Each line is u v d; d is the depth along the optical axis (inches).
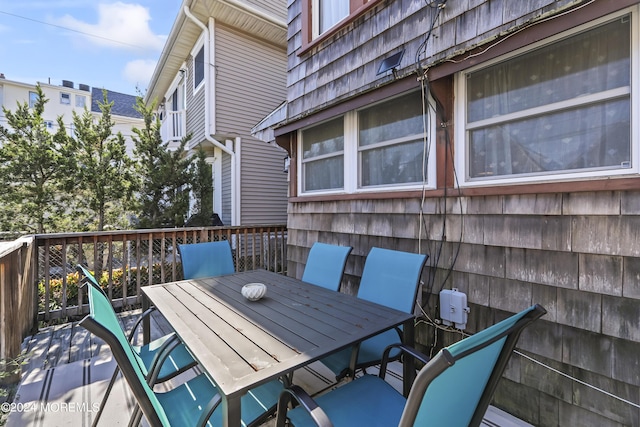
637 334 57.7
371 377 62.2
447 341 88.0
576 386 65.1
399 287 80.4
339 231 123.3
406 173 100.0
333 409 52.6
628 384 58.8
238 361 48.4
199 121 271.9
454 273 86.0
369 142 112.2
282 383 63.3
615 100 60.8
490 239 78.6
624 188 58.2
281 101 287.6
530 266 71.6
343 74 115.6
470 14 77.6
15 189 208.7
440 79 87.0
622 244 59.2
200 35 266.2
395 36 96.7
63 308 133.1
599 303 62.0
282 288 91.2
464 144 84.3
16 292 95.0
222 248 121.3
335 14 124.8
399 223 100.7
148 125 235.0
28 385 85.0
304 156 145.3
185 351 75.1
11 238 195.6
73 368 94.0
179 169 234.2
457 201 85.5
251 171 271.0
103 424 70.1
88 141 224.1
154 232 154.9
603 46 62.1
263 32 265.4
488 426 70.7
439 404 35.2
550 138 69.5
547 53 69.7
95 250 141.7
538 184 69.4
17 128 215.0
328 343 54.8
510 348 39.6
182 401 58.0
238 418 42.3
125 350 41.9
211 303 76.5
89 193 221.9
